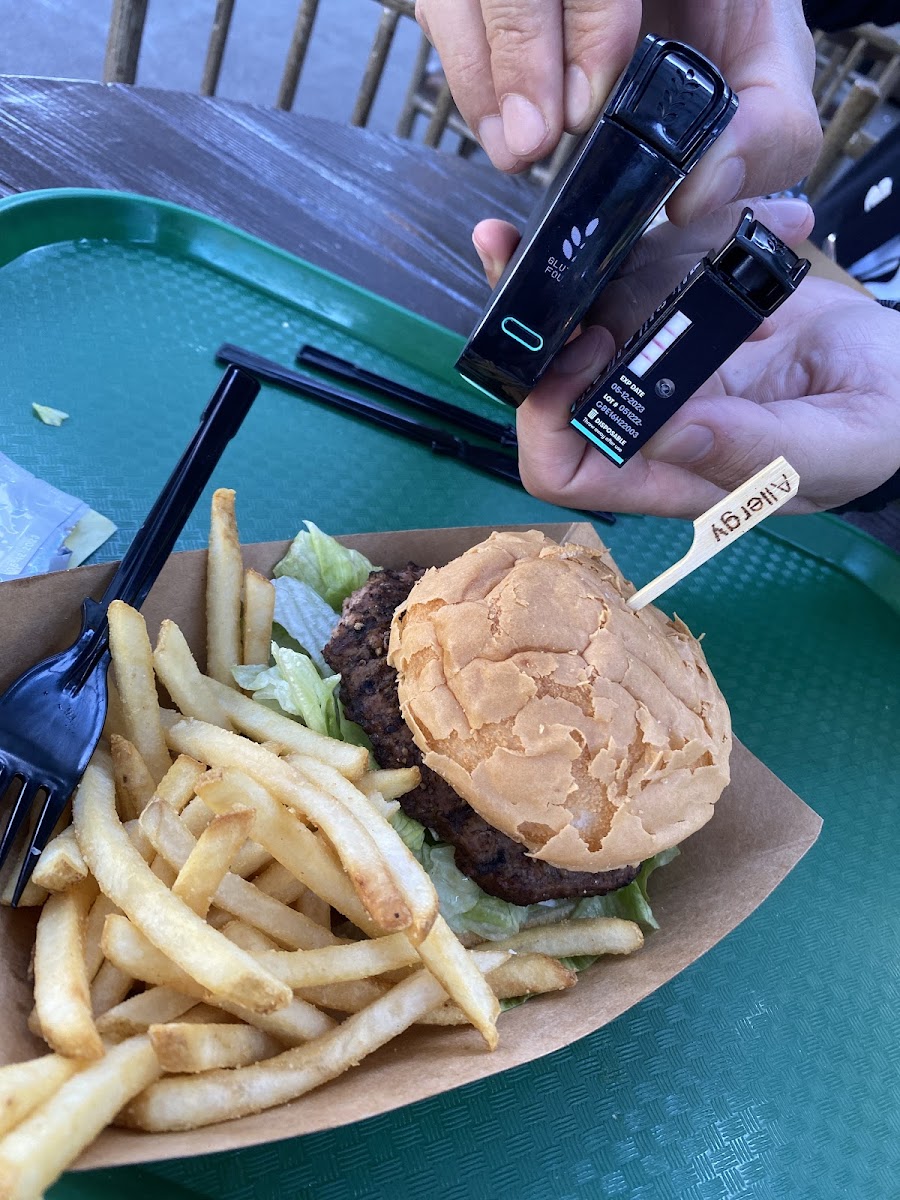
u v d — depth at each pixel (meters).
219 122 0.48
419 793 0.26
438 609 0.26
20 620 0.25
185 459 0.27
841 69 0.77
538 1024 0.24
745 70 0.28
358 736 0.28
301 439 0.38
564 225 0.23
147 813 0.22
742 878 0.29
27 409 0.35
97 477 0.34
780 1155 0.26
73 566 0.31
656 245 0.32
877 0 0.52
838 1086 0.28
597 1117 0.26
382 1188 0.23
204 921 0.21
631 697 0.25
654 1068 0.27
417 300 0.45
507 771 0.25
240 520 0.35
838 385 0.36
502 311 0.25
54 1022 0.19
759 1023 0.29
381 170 0.50
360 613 0.29
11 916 0.22
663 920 0.29
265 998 0.19
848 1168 0.27
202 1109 0.19
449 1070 0.21
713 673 0.38
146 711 0.25
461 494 0.39
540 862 0.26
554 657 0.25
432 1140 0.24
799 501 0.36
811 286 0.41
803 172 0.28
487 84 0.26
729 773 0.28
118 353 0.38
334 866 0.23
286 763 0.24
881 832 0.35
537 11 0.23
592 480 0.31
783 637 0.40
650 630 0.27
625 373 0.26
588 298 0.24
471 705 0.25
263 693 0.28
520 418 0.30
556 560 0.27
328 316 0.42
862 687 0.40
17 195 0.39
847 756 0.37
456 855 0.27
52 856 0.21
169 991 0.21
